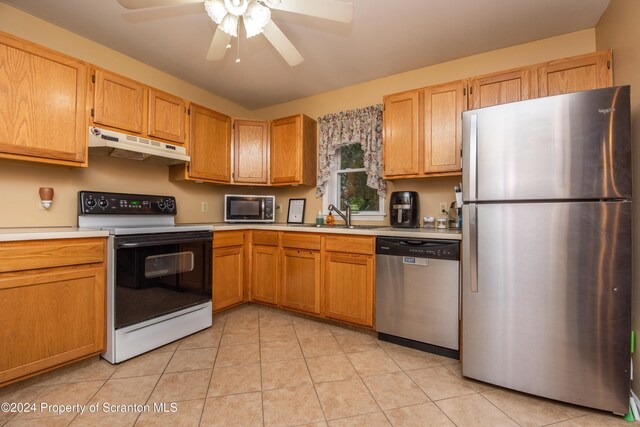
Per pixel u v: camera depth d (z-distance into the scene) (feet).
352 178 10.84
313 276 8.63
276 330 8.13
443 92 7.81
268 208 11.13
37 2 6.34
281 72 9.48
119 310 6.28
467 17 6.77
